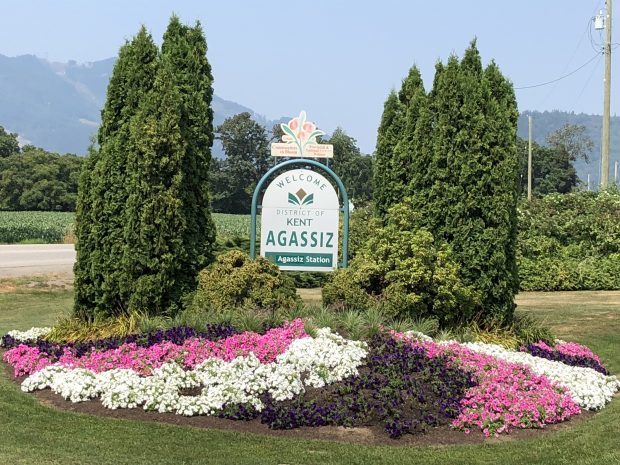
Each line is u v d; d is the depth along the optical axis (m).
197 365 7.59
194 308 9.36
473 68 11.24
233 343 8.02
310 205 10.97
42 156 74.56
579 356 9.91
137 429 6.29
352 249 17.94
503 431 6.62
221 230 39.25
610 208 21.66
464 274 9.93
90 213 9.71
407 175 12.12
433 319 9.58
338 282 9.81
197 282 9.86
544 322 13.43
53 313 15.12
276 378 7.18
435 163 10.07
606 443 6.32
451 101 10.02
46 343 9.15
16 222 46.03
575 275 20.02
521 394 7.28
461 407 6.89
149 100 9.58
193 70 10.59
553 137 83.62
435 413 6.75
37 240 37.56
